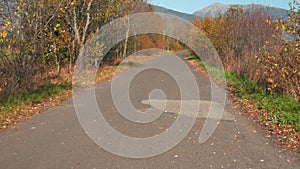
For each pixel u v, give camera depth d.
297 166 4.38
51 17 10.05
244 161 4.54
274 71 8.51
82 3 15.12
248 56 12.67
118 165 4.36
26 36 8.94
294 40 7.97
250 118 7.11
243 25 14.09
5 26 7.46
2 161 4.46
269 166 4.38
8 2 8.39
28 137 5.54
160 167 4.31
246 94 9.61
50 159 4.54
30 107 7.75
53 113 7.29
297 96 8.32
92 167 4.28
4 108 7.38
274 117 6.84
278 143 5.36
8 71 8.52
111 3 15.74
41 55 10.34
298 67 7.90
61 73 13.68
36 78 10.04
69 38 14.38
